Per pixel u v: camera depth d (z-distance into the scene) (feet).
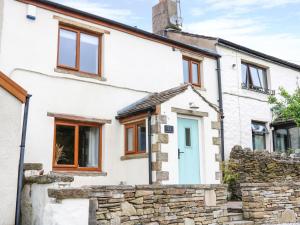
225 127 45.27
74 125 32.78
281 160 37.65
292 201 30.40
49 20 32.19
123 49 37.19
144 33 38.88
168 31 52.08
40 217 18.37
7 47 29.37
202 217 24.27
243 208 28.71
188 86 35.29
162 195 22.54
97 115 34.12
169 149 32.04
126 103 36.52
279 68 55.16
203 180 35.06
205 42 47.85
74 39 34.17
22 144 22.07
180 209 23.22
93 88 34.27
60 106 31.78
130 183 33.63
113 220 20.08
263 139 51.24
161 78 39.88
